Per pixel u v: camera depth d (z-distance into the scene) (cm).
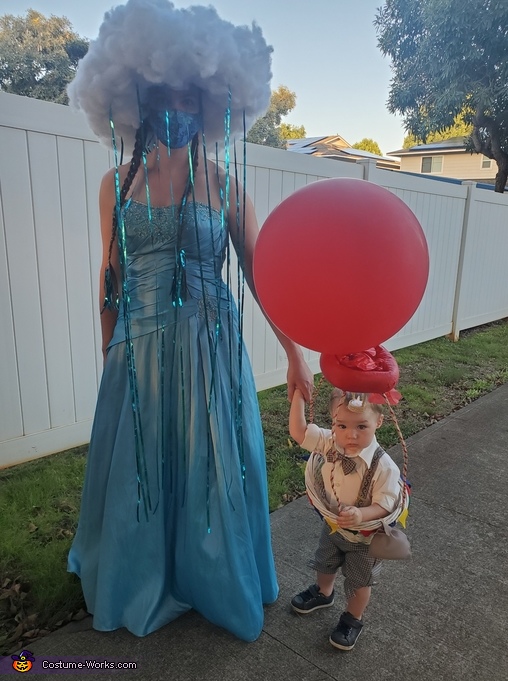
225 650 186
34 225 302
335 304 118
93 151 319
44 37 2184
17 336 307
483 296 786
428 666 182
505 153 1432
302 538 257
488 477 330
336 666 181
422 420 427
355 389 139
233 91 158
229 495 181
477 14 1283
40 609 204
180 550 188
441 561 243
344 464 174
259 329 448
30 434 323
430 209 630
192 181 160
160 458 183
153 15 141
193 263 174
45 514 271
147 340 177
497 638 196
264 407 429
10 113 282
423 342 692
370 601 215
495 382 535
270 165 419
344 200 119
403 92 1546
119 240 169
